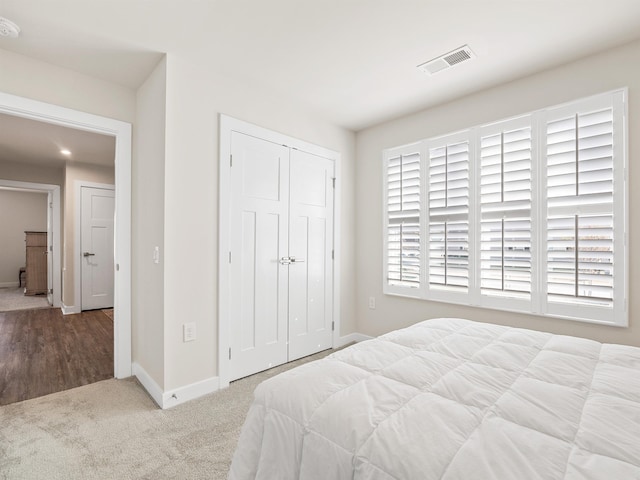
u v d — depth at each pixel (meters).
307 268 3.21
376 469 0.78
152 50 2.22
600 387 1.08
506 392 1.06
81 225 5.08
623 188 2.11
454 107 2.93
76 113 2.48
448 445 0.79
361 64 2.38
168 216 2.26
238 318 2.64
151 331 2.44
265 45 2.17
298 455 0.97
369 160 3.61
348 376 1.18
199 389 2.38
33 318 4.70
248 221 2.72
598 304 2.19
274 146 2.91
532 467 0.71
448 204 2.94
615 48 2.15
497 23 1.93
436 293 3.01
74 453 1.73
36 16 1.87
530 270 2.46
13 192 7.80
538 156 2.44
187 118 2.36
